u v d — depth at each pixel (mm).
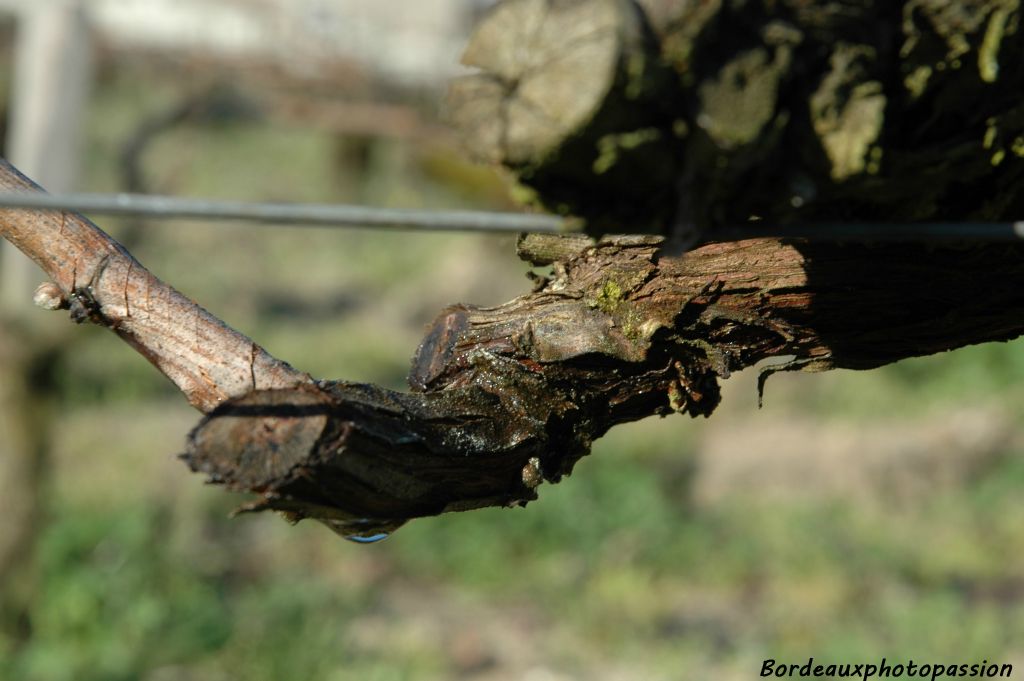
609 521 10133
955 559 9656
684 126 1154
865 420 12266
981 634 7969
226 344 1668
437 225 1205
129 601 8438
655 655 8242
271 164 18594
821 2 1153
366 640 8453
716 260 1673
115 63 7699
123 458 10938
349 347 15258
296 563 9688
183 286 16859
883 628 8461
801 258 1633
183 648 8062
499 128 1161
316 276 18703
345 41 7598
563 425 1689
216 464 1389
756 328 1680
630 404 1726
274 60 7594
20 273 7582
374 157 11570
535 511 10305
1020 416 12062
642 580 9391
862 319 1650
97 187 12289
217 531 10180
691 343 1683
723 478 11328
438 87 7715
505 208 8703
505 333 1704
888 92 1224
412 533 10086
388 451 1462
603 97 1109
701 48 1129
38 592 8156
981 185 1343
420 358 1779
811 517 10320
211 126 9242
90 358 13828
